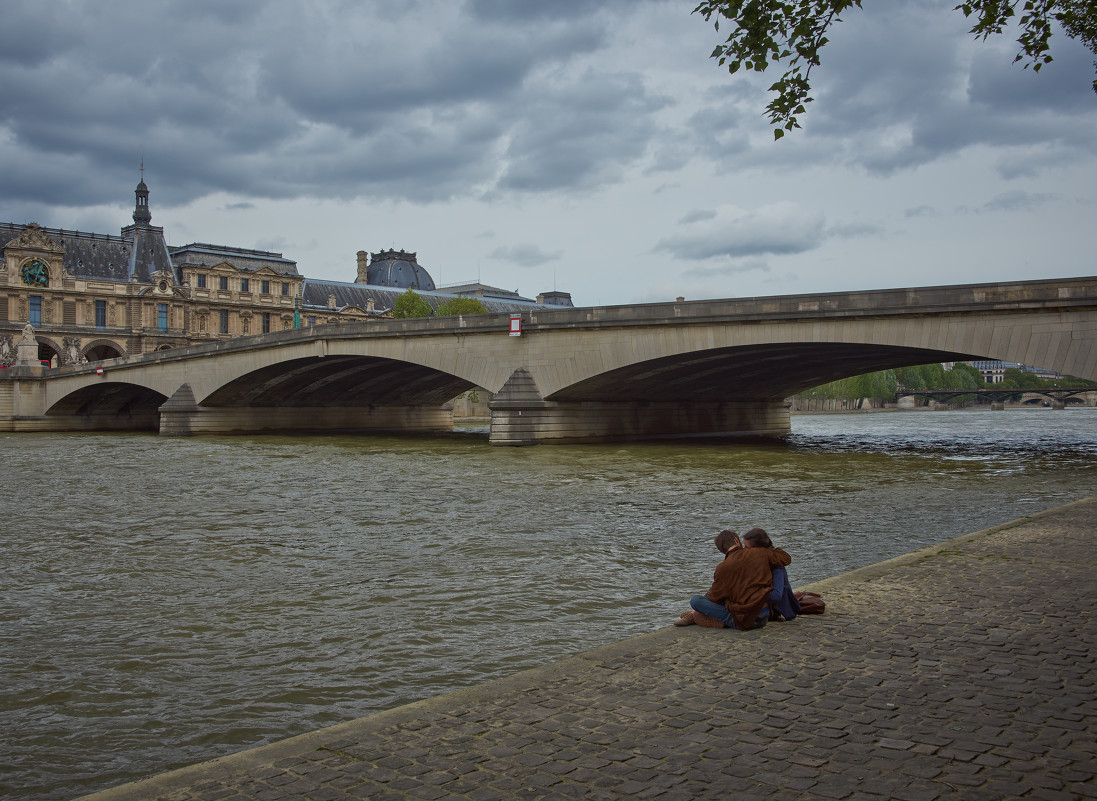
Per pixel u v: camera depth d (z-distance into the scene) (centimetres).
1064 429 8906
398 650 1270
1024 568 1330
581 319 5147
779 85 1537
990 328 3944
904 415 15700
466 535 2205
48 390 9362
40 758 926
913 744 671
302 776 639
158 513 2666
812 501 2794
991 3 1574
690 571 1773
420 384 8181
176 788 625
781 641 970
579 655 932
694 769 634
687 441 6091
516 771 639
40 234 12631
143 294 13412
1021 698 768
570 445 5406
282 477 3681
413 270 18838
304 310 15175
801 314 4388
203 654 1273
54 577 1794
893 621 1041
